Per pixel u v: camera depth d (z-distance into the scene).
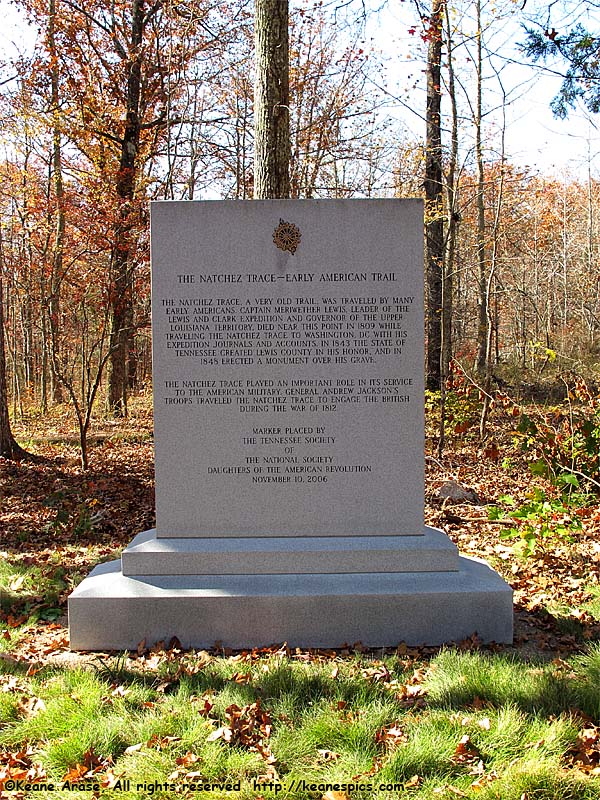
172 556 4.82
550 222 35.75
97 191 17.72
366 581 4.74
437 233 15.45
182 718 3.62
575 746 3.32
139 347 26.09
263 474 4.97
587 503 7.06
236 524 4.98
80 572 6.42
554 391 17.09
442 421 11.48
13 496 9.90
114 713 3.69
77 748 3.36
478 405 12.06
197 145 21.47
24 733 3.53
